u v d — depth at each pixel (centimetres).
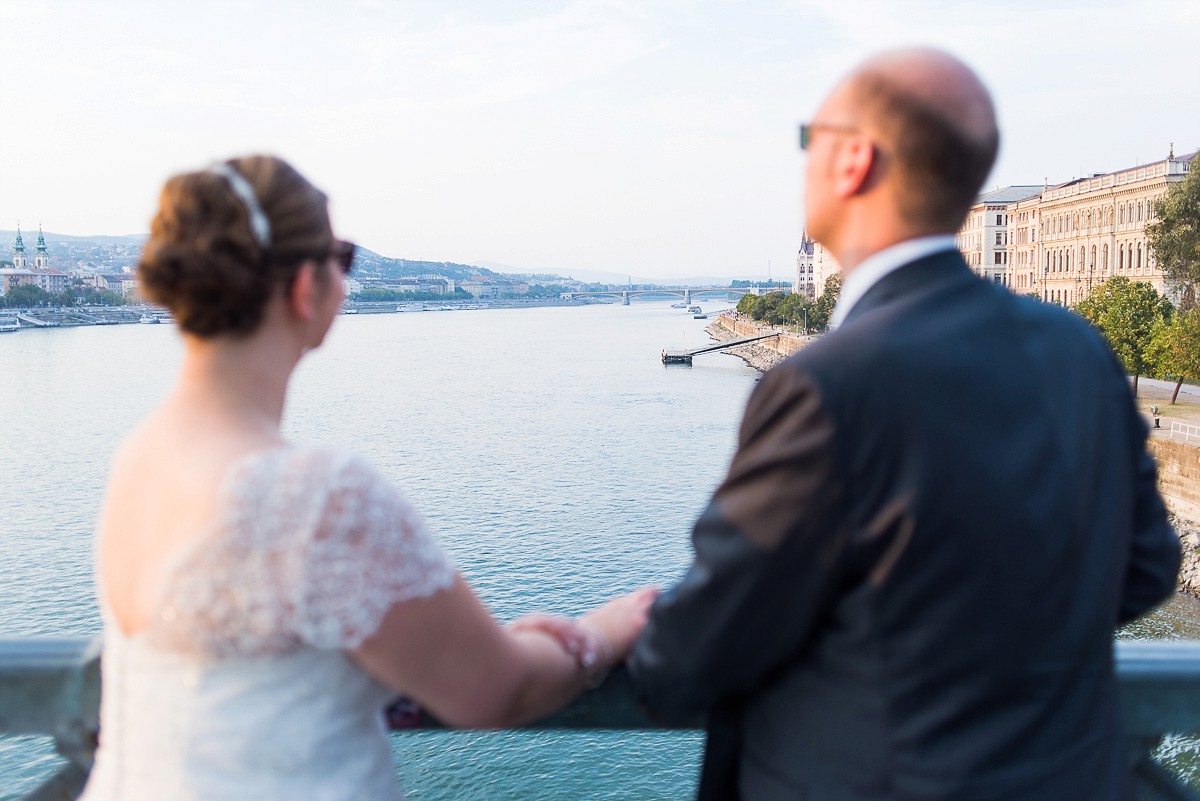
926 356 138
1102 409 152
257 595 127
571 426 6794
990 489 133
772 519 137
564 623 161
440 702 140
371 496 132
